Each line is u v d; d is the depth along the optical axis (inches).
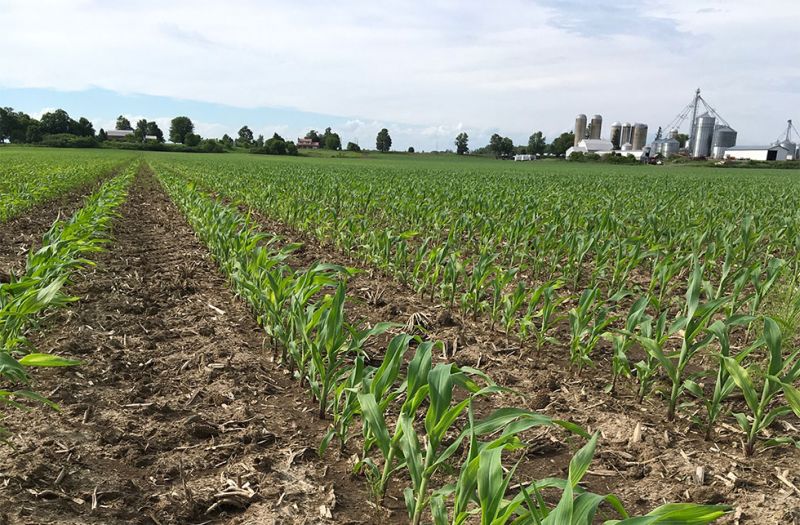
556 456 143.4
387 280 319.3
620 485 131.8
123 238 442.0
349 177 1027.9
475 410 167.5
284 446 142.2
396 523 113.5
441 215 451.2
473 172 1670.8
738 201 640.4
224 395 169.8
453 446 96.6
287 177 935.7
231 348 207.3
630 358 213.3
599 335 183.5
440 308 267.9
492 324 237.5
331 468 133.0
